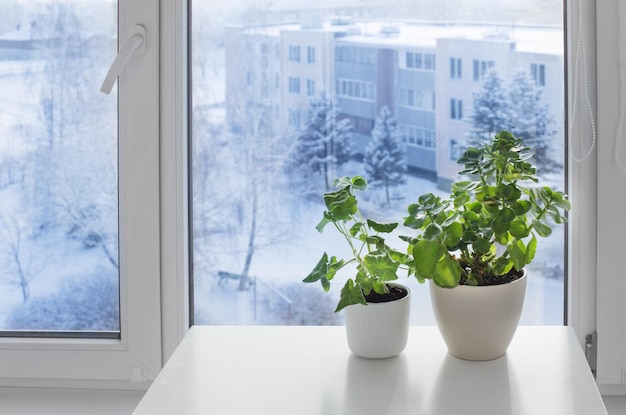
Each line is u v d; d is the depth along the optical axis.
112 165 1.44
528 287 1.45
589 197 1.38
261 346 1.16
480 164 1.08
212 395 1.00
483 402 0.97
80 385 1.47
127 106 1.40
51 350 1.44
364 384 1.03
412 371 1.06
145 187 1.41
